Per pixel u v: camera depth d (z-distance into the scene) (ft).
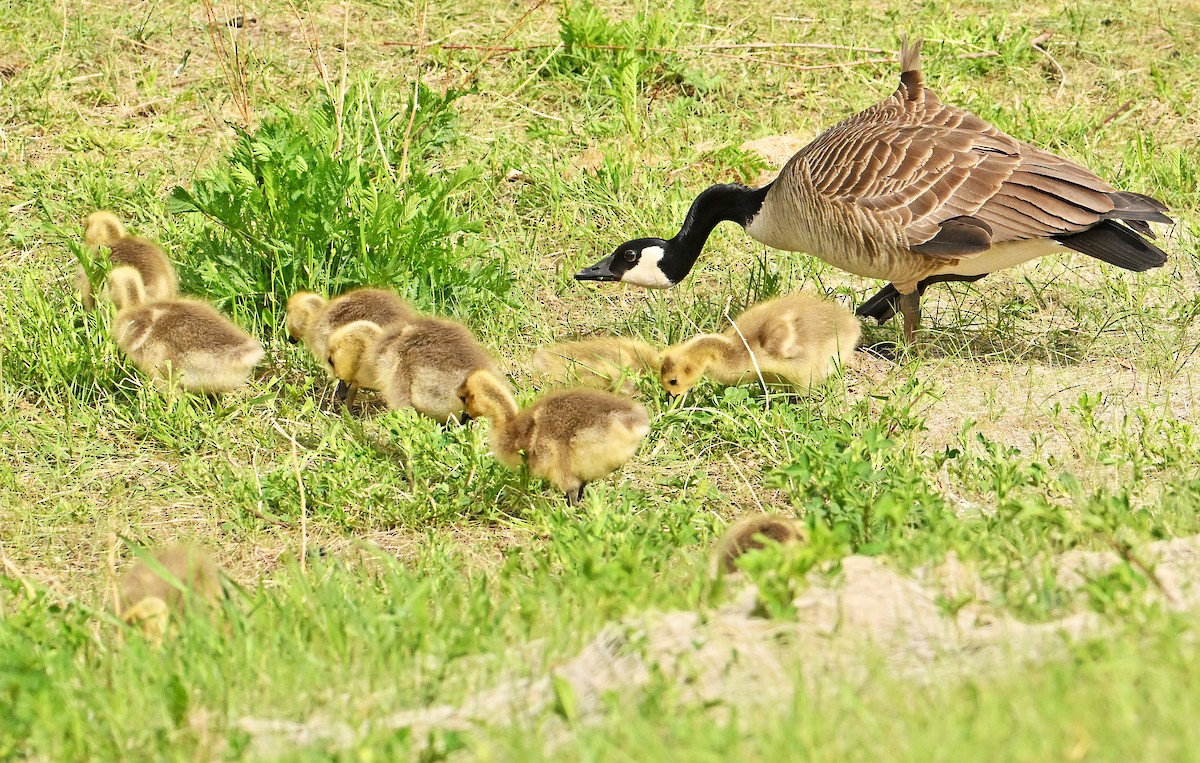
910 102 45.37
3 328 44.70
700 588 26.45
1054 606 24.91
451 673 25.16
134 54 63.98
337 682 25.36
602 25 65.57
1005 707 20.12
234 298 45.39
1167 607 24.44
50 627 30.12
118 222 47.70
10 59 62.85
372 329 40.52
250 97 60.85
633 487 37.63
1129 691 19.99
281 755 21.84
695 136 61.72
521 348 46.19
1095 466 36.78
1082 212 41.32
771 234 45.91
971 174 41.78
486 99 63.21
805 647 23.62
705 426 40.32
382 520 36.09
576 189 55.93
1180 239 51.34
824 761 19.22
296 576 30.42
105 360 42.50
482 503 36.24
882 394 42.29
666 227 53.11
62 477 38.40
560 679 22.21
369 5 69.56
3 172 55.52
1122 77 66.13
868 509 31.24
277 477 37.14
